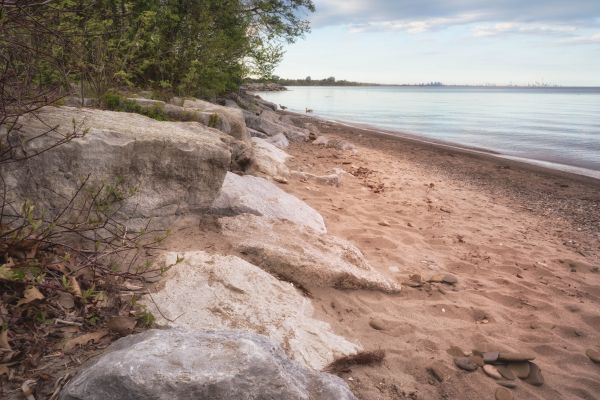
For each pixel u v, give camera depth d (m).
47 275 2.90
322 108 48.28
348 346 3.30
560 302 4.99
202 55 10.03
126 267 3.42
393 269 5.28
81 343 2.56
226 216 4.85
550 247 6.97
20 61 3.46
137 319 2.90
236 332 2.46
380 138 20.59
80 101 5.33
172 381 1.90
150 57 8.55
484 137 24.14
